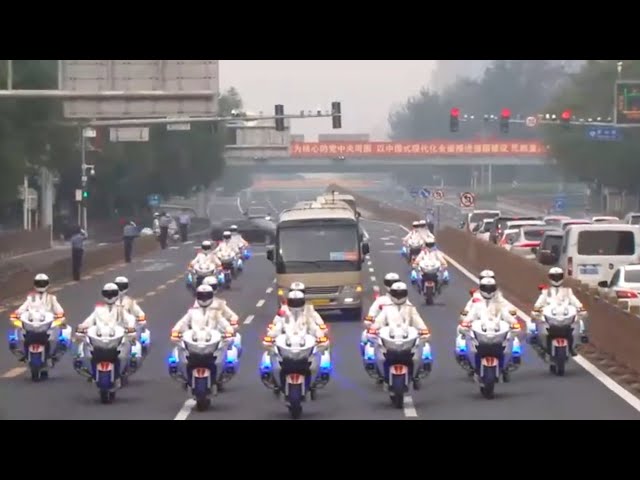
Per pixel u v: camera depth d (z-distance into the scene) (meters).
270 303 103.44
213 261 110.56
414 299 103.81
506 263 112.69
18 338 58.81
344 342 74.50
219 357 48.88
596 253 88.44
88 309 97.88
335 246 87.62
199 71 99.44
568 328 58.38
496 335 51.34
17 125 140.12
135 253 177.00
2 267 134.88
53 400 52.69
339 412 48.81
